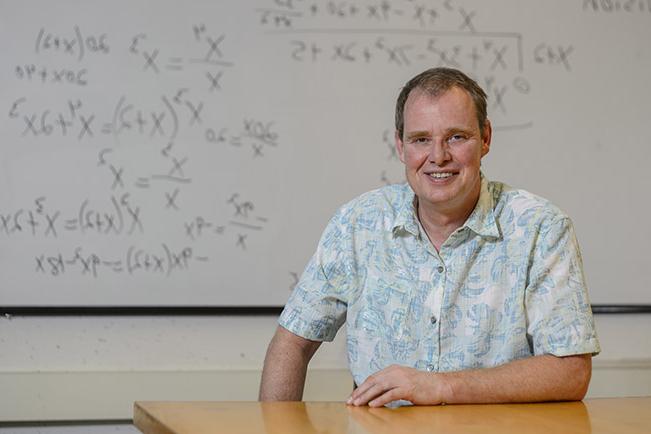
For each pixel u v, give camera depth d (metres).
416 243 2.06
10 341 2.89
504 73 3.08
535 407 1.74
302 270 2.98
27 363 2.89
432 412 1.65
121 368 2.93
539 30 3.10
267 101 2.98
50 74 2.90
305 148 2.99
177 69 2.95
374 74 3.02
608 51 3.12
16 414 2.86
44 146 2.89
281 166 2.98
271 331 3.00
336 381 2.99
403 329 2.04
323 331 2.14
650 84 3.12
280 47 2.99
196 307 2.94
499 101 3.07
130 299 2.91
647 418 1.59
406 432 1.43
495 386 1.79
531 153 3.08
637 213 3.10
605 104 3.11
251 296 2.96
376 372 1.94
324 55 3.00
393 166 3.02
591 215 3.09
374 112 3.02
